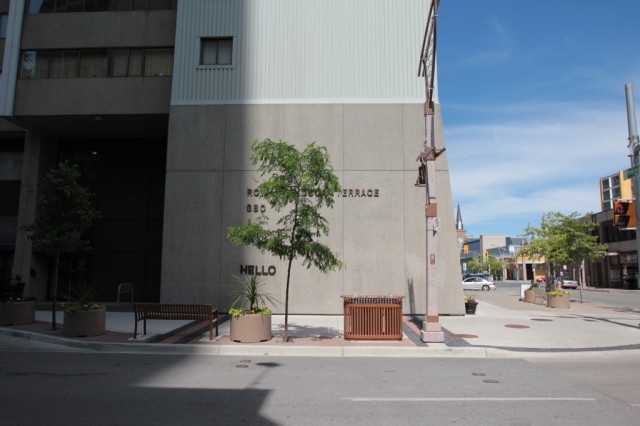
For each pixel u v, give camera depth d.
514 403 6.51
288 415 5.86
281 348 10.90
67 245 13.65
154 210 21.75
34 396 6.68
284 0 19.00
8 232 21.66
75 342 11.52
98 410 5.99
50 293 21.44
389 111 18.25
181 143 18.38
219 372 8.58
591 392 7.18
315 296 17.45
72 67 20.36
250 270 17.61
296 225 11.59
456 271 17.45
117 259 21.42
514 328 14.39
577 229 26.55
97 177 22.12
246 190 17.98
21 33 20.47
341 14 18.86
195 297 17.58
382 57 18.56
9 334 13.22
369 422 5.61
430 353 10.84
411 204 17.75
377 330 12.05
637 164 15.38
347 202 17.81
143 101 19.58
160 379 7.92
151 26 20.42
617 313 19.62
